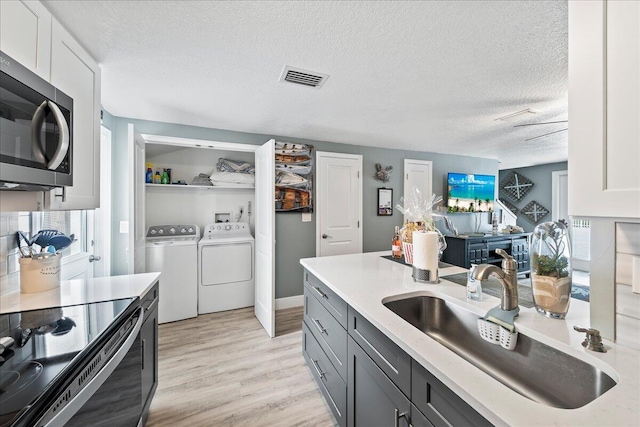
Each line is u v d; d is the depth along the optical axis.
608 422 0.53
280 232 3.38
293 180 3.42
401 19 1.27
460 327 1.20
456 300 1.22
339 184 3.71
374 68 1.73
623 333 0.80
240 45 1.48
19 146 0.93
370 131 3.17
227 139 3.08
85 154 1.47
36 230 1.64
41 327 1.02
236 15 1.25
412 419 0.85
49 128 1.06
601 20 0.72
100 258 2.44
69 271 2.00
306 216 3.51
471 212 4.70
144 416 1.50
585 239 5.08
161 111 2.48
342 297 1.34
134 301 1.29
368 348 1.13
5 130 0.88
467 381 0.66
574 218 0.82
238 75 1.81
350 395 1.30
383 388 1.02
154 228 3.18
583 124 0.76
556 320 0.97
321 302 1.73
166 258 2.90
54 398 0.69
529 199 5.88
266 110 2.46
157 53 1.55
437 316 1.33
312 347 1.91
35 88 1.01
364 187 3.91
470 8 1.20
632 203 0.66
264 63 1.66
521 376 0.92
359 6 1.19
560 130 3.11
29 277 1.37
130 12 1.22
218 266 3.22
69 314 1.13
